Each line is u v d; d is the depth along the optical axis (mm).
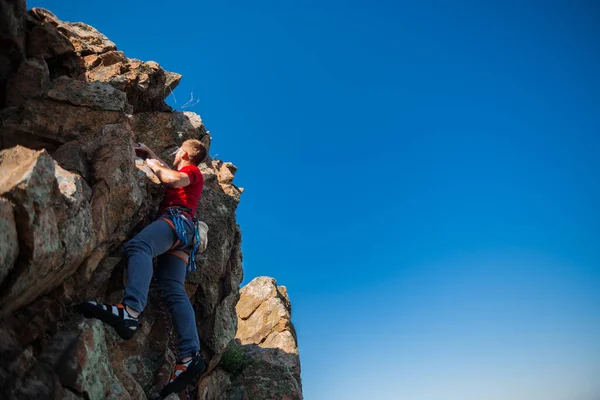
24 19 6074
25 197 3854
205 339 7199
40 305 4535
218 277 6992
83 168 5273
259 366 9172
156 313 6164
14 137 5555
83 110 5871
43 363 4277
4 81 5793
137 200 5605
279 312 12242
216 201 7363
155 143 7195
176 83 8258
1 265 3707
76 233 4602
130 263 5199
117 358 5371
